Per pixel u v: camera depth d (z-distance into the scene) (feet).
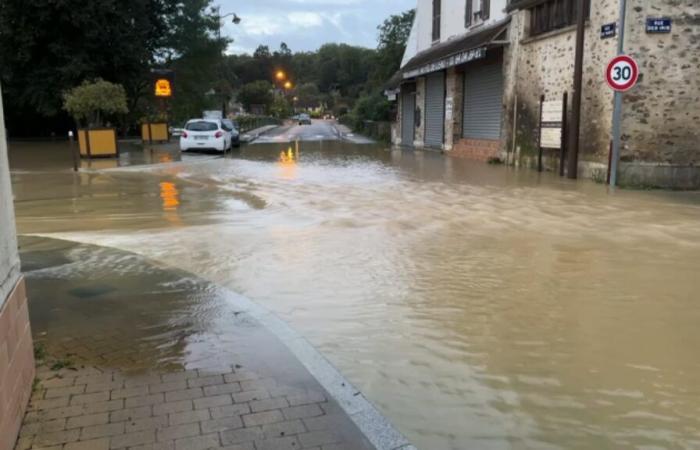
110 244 24.84
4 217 10.57
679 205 33.83
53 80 97.60
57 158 68.49
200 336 14.75
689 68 40.37
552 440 10.65
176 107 137.49
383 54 146.41
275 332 15.10
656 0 39.83
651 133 40.98
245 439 10.20
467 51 61.57
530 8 53.98
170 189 42.16
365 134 148.66
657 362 13.71
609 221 29.30
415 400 12.11
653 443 10.53
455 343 14.82
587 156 45.44
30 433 10.23
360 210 32.73
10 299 10.37
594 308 17.19
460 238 25.82
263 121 229.86
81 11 94.63
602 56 42.78
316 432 10.49
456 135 76.74
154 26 120.78
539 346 14.62
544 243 24.85
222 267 21.47
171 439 10.14
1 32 94.27
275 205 34.71
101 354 13.57
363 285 19.39
